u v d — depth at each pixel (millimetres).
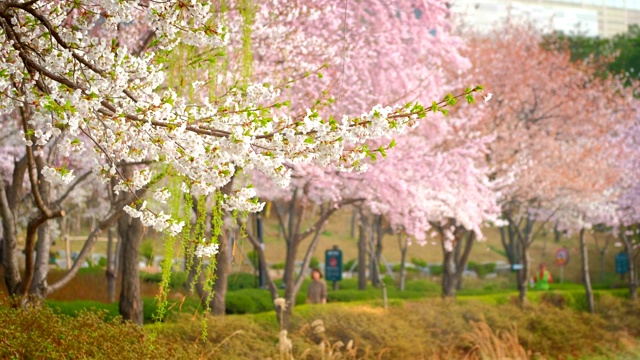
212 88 8430
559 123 28156
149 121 5887
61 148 5914
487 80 26094
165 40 6391
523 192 24500
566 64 29781
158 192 6602
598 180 26609
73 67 6090
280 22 14516
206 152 6102
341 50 16000
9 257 10578
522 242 24312
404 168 18172
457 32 32156
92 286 24250
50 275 24516
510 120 25000
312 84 15172
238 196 6809
